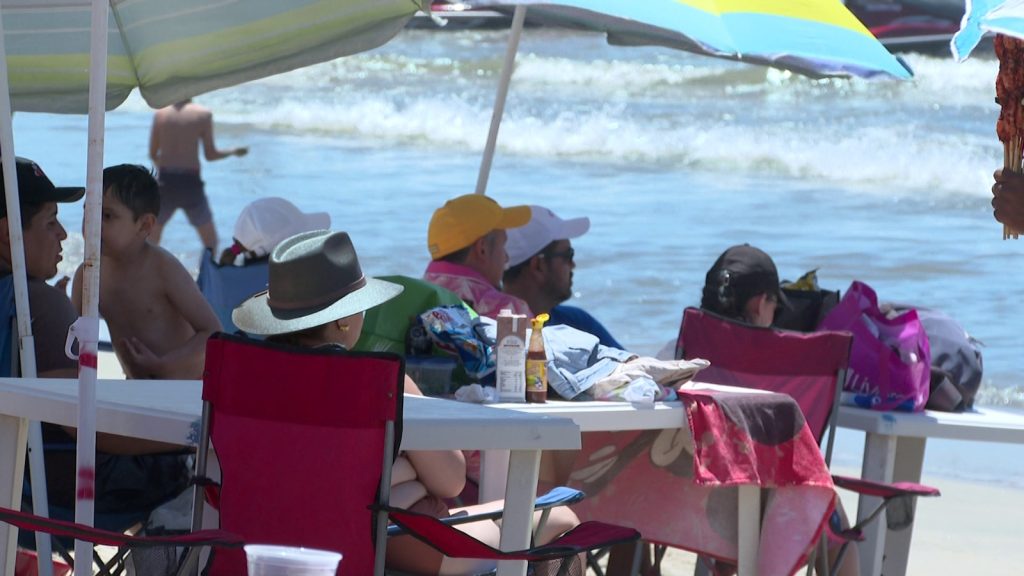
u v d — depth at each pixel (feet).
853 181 172.86
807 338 44.96
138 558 28.73
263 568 23.82
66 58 49.78
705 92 227.61
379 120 220.84
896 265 126.21
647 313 106.93
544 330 43.42
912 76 58.95
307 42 47.14
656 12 54.13
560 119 212.43
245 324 33.81
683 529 42.27
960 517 65.67
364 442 29.66
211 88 48.98
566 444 32.53
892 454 45.93
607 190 165.99
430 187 165.37
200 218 133.39
